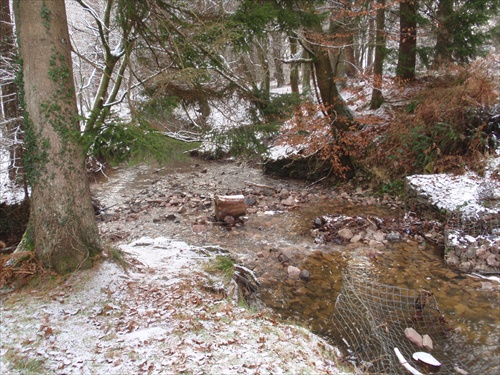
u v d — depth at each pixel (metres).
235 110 6.20
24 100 3.66
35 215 3.84
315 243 6.45
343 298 4.57
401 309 4.27
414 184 7.42
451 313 4.19
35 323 3.20
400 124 9.36
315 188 10.04
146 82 5.37
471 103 8.18
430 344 3.60
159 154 3.83
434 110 8.66
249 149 5.89
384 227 6.84
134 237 7.00
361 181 9.59
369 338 3.75
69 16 9.21
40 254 3.86
